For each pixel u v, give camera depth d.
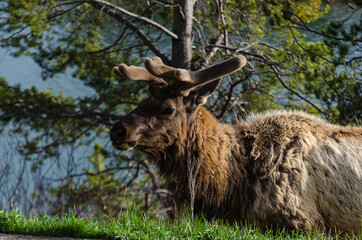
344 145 9.44
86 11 23.06
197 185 9.09
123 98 25.98
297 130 9.39
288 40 20.92
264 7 19.66
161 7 24.05
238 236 7.85
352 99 18.53
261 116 9.88
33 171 22.06
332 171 9.14
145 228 7.65
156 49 21.67
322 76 19.80
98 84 25.95
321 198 9.10
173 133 8.95
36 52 23.78
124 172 28.69
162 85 9.11
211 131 9.27
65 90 47.59
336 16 23.39
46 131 26.16
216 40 22.86
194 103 9.09
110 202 24.17
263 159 9.15
